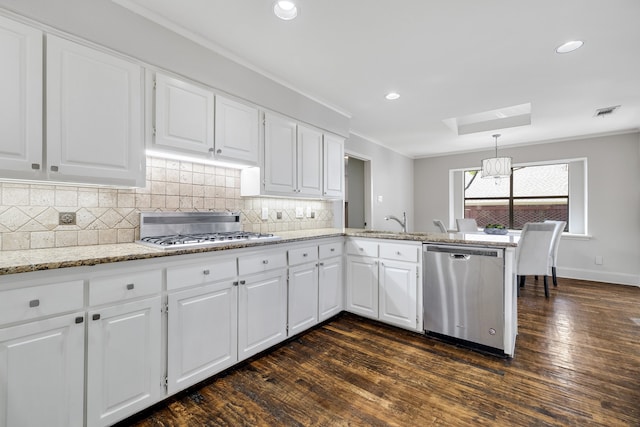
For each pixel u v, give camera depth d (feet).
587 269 14.75
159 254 5.07
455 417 5.02
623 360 6.89
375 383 6.02
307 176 9.70
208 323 5.91
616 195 14.07
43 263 3.96
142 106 5.80
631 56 7.39
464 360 6.94
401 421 4.92
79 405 4.31
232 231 8.42
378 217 16.51
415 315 8.27
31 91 4.54
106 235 6.11
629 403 5.34
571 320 9.44
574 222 15.74
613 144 14.15
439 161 19.77
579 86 9.15
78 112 5.00
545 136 15.08
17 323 3.81
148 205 6.76
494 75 8.46
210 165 8.02
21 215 5.16
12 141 4.38
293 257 7.88
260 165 8.16
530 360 6.92
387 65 7.91
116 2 5.39
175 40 6.22
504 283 6.95
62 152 4.84
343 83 9.00
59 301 4.13
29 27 4.52
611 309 10.46
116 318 4.68
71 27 4.88
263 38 6.68
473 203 19.70
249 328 6.73
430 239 7.98
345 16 5.90
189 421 4.94
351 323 9.25
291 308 7.82
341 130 11.20
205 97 6.84
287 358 7.04
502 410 5.18
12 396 3.78
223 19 6.01
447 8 5.66
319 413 5.13
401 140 16.03
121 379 4.72
